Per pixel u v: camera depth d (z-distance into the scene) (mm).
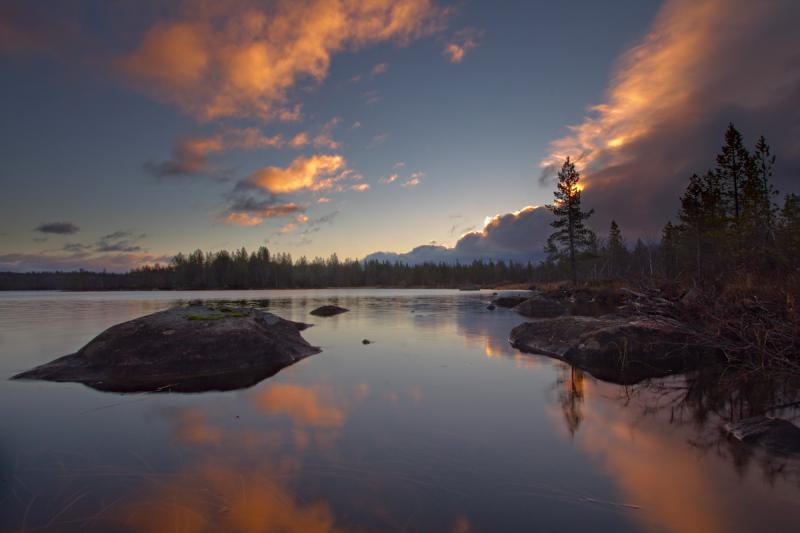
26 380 7750
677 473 3740
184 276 121438
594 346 9422
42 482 3609
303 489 3439
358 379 7656
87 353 8820
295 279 139125
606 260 45938
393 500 3258
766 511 3119
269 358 9266
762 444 4352
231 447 4363
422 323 19281
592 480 3615
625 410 5676
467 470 3803
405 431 4855
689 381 7426
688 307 12031
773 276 13438
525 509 3129
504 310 28828
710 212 30500
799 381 6785
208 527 2908
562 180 44719
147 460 4047
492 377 7797
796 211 20062
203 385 7266
